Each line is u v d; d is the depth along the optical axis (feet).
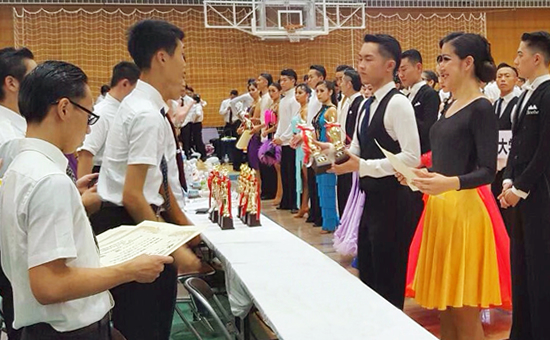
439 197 7.80
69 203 4.10
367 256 8.09
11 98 6.92
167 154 7.20
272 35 33.45
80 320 4.33
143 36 6.46
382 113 7.58
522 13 38.42
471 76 7.37
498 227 8.04
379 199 7.63
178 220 7.18
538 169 7.87
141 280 4.37
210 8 34.42
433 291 7.83
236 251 7.79
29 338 4.36
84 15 33.22
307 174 18.11
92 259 4.42
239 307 7.07
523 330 8.55
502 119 13.43
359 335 5.01
